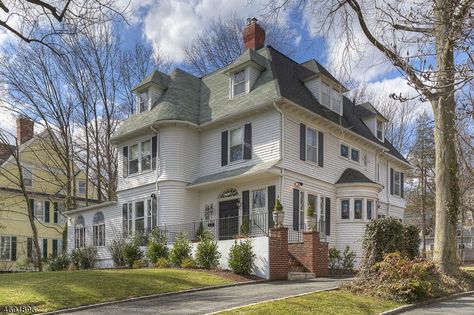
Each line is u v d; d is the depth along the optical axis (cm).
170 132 2380
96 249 2517
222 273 1602
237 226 2191
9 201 3734
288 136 2130
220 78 2612
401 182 3184
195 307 1034
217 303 1078
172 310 1003
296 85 2372
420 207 4234
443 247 1503
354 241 2303
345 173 2469
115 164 3525
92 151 3556
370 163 2770
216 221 2292
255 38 2633
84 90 3447
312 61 2533
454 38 603
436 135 1564
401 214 3106
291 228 2059
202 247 1744
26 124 4012
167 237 2231
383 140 3067
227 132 2322
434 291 1247
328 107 2455
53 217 4056
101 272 1498
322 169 2331
